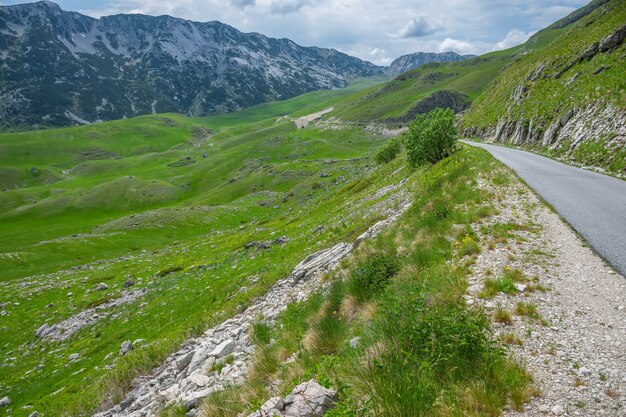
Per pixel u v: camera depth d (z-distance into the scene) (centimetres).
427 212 1891
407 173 4641
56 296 5344
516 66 9731
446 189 2275
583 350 708
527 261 1127
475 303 895
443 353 650
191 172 19462
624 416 539
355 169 12938
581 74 4931
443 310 808
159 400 1291
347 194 6384
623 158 2812
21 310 4934
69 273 6875
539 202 1820
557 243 1276
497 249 1228
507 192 2033
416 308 795
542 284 982
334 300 1302
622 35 4659
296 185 13362
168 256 7025
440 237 1376
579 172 2855
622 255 1141
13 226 13212
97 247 8912
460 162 3244
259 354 1134
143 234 9900
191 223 10544
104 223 12281
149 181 17050
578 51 5834
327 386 672
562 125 4294
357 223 3247
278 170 15738
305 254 2920
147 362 1828
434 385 601
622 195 1984
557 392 603
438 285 982
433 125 4225
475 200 1830
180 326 2936
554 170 2928
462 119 10638
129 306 4106
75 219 13912
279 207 11388
